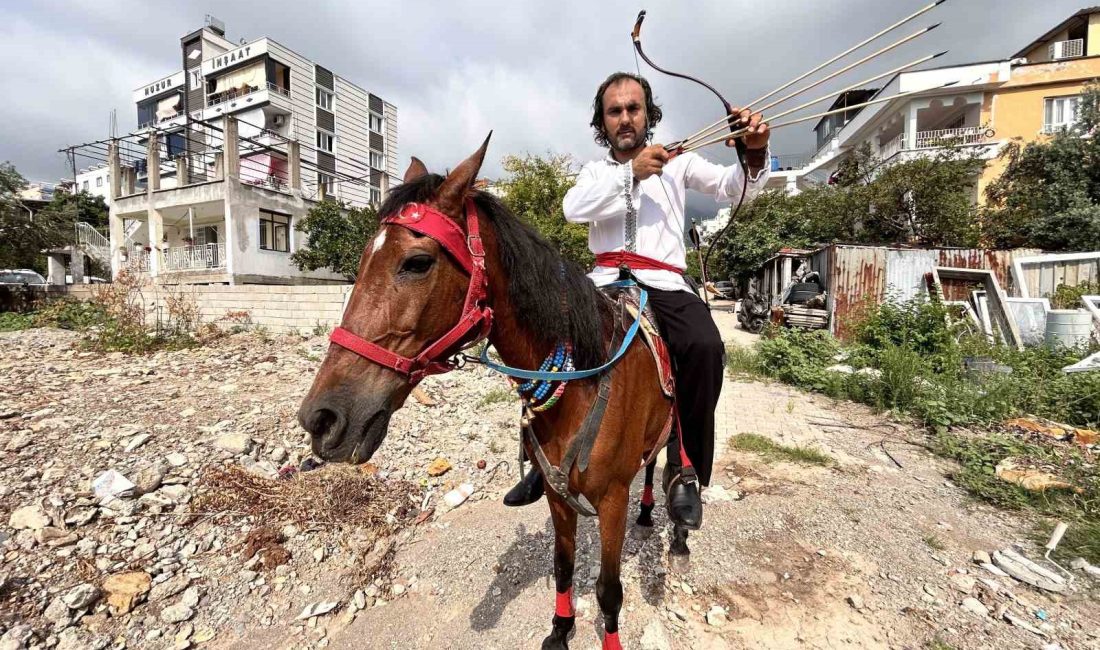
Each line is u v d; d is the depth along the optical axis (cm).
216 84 2572
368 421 117
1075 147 1381
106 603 223
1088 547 262
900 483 352
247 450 364
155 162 1759
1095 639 201
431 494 339
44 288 1383
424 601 238
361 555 267
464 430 440
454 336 127
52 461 329
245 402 471
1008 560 248
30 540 253
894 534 282
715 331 197
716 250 2072
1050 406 500
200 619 223
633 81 198
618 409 162
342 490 323
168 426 399
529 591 241
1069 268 911
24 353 667
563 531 184
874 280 977
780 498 327
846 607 224
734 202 206
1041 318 801
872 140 2228
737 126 180
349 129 2752
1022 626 209
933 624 211
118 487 299
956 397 494
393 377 122
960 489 342
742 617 220
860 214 1614
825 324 996
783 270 1372
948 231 1431
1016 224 1398
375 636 217
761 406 550
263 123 2397
